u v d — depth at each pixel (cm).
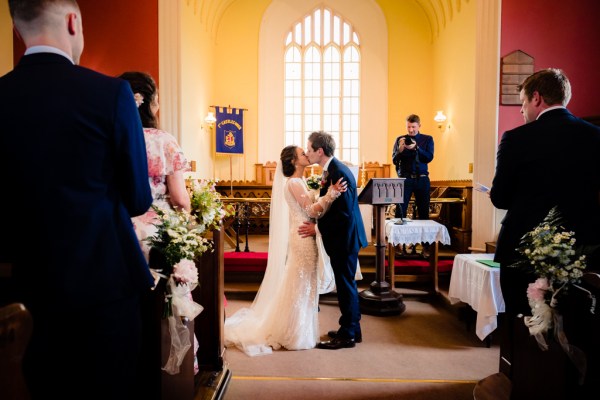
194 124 851
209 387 260
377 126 1060
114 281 125
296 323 351
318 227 350
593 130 209
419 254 609
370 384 286
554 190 206
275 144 1070
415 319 436
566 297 175
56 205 116
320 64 1079
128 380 133
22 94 119
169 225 177
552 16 566
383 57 1055
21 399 105
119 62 611
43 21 125
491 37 568
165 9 608
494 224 577
